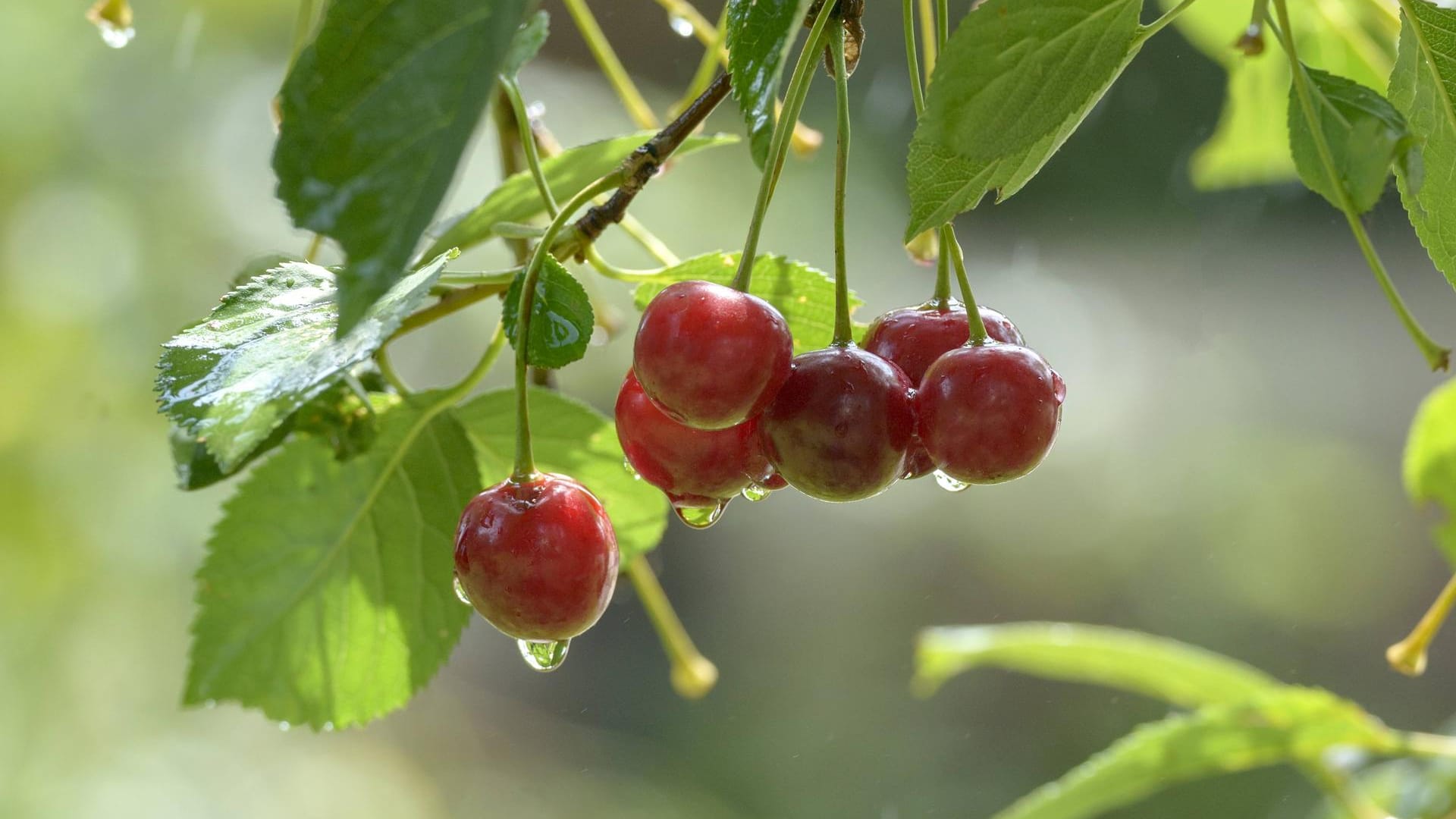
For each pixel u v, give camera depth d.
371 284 0.72
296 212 0.72
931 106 0.77
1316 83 0.78
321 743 2.14
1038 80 0.77
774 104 0.79
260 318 0.78
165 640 1.73
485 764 2.38
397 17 0.72
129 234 1.73
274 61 1.91
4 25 1.69
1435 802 0.93
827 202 2.26
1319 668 2.44
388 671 0.86
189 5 1.83
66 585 1.63
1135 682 0.98
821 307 0.84
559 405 0.86
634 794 2.36
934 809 2.29
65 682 1.63
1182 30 1.15
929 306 0.81
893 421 0.78
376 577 0.86
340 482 0.85
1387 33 0.96
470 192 1.63
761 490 0.80
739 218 2.18
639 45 1.91
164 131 1.79
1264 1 0.78
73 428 1.65
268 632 0.86
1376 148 0.77
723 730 2.46
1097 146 2.21
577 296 0.79
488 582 0.79
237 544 0.86
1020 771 2.28
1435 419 0.95
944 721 2.40
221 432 0.76
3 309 1.63
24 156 1.68
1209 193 2.24
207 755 1.85
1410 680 2.36
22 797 1.55
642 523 0.88
